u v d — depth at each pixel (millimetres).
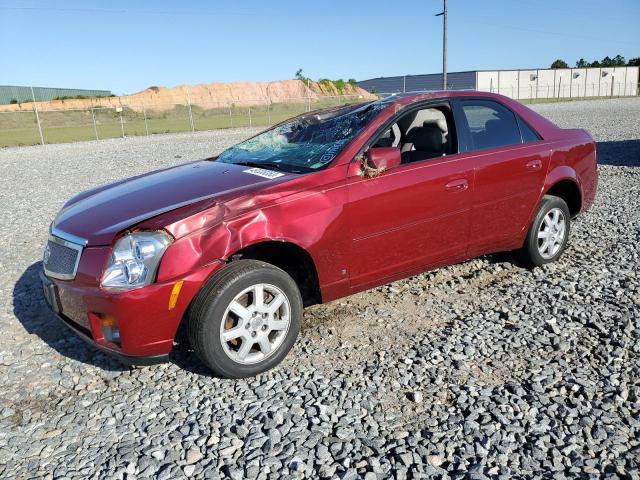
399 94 4176
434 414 2812
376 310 4125
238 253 3258
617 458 2445
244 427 2756
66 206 3916
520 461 2457
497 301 4215
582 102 46188
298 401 2967
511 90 65812
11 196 10164
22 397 3135
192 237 2932
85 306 2973
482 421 2730
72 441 2713
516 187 4324
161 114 45344
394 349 3520
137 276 2848
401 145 4195
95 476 2447
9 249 6301
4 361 3578
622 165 10461
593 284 4477
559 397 2920
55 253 3295
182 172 4055
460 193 3957
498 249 4480
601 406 2834
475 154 4094
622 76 73500
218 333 3014
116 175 12523
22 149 23016
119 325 2869
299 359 3436
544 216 4648
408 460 2463
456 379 3137
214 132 29016
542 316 3920
